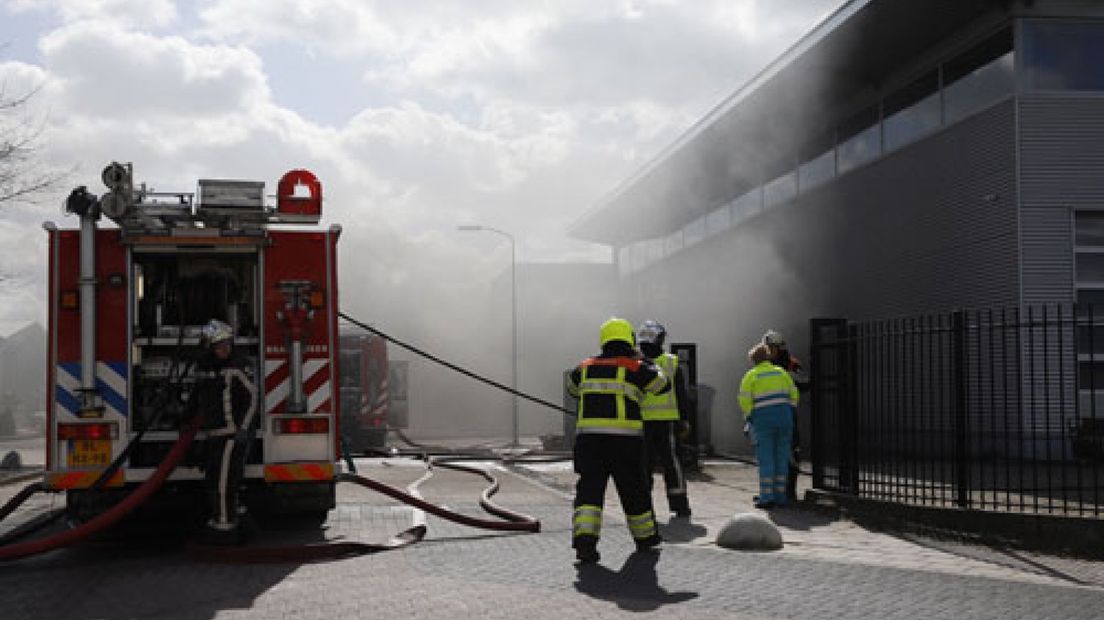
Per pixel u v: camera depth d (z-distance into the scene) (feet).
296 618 19.63
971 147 59.26
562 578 23.04
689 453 52.80
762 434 35.96
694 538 29.07
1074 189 55.31
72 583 23.65
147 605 21.13
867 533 29.96
